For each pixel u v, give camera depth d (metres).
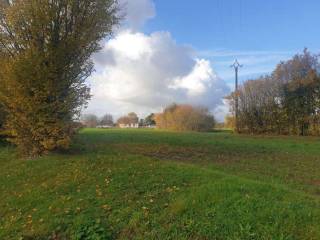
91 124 109.94
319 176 13.23
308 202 8.74
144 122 123.81
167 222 8.17
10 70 14.77
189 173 11.11
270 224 7.59
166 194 9.56
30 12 15.02
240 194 8.88
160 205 8.95
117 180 11.00
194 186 9.81
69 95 15.67
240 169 14.12
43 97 15.21
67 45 15.48
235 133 47.25
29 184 12.08
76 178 11.62
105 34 16.53
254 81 54.00
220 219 7.91
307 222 7.59
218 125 70.12
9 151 17.62
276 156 18.62
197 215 8.23
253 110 46.19
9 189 12.00
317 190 11.02
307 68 42.59
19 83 14.86
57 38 15.63
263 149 22.06
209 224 7.80
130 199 9.56
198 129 68.38
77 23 15.91
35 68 14.88
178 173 11.16
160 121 72.75
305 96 41.97
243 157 17.78
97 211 9.07
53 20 15.34
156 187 10.17
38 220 9.15
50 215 9.28
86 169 12.47
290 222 7.60
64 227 8.53
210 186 9.55
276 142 29.16
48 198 10.41
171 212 8.51
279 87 44.12
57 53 15.25
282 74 44.16
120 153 15.57
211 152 19.41
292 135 42.16
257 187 9.45
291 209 8.09
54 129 15.21
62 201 9.95
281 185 10.92
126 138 30.06
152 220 8.30
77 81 16.03
